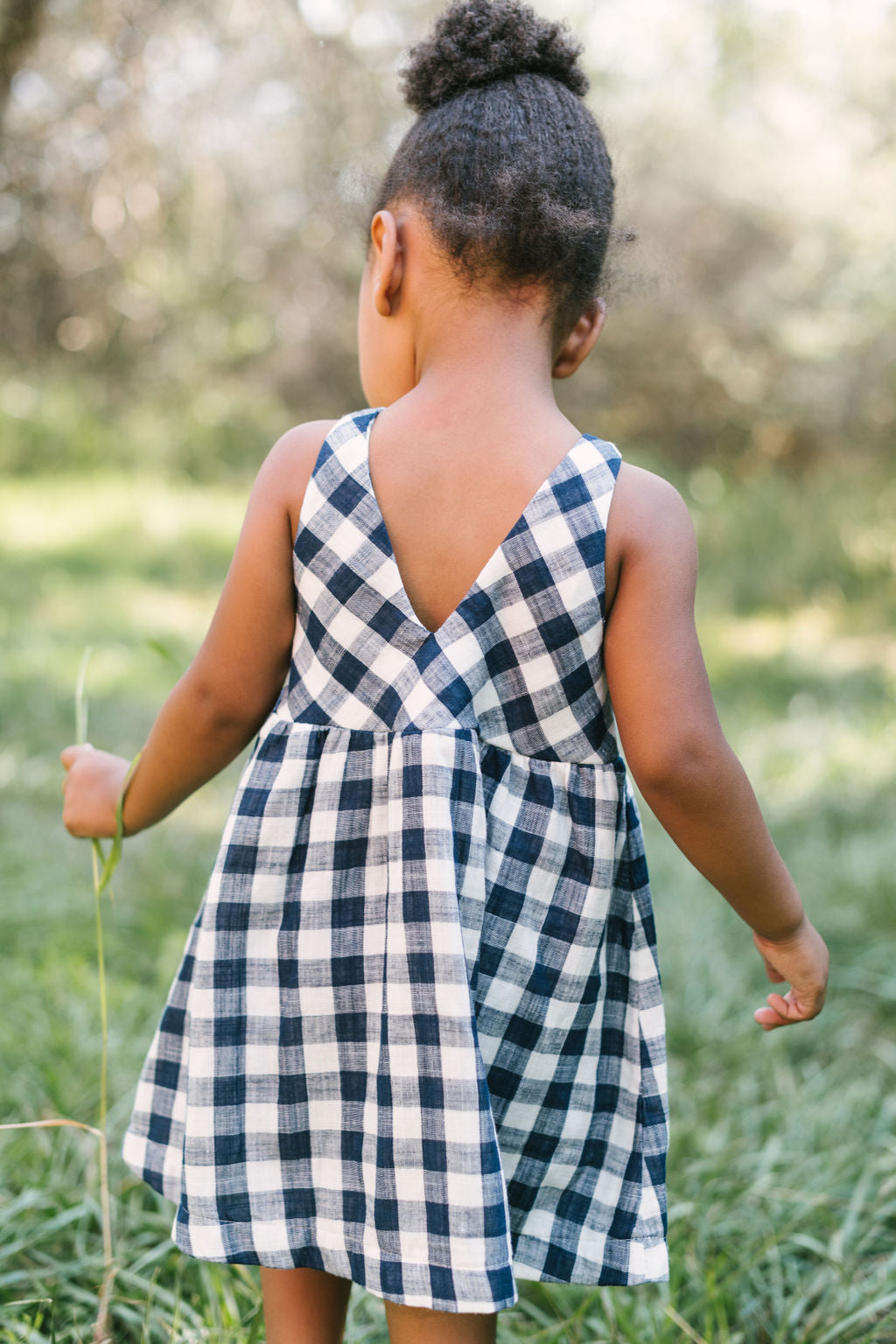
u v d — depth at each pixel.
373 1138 1.01
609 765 1.09
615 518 1.04
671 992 2.48
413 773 1.01
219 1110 1.06
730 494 10.40
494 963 1.04
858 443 12.01
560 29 1.14
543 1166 1.08
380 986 1.02
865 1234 1.72
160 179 5.54
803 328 11.64
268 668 1.13
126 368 11.12
